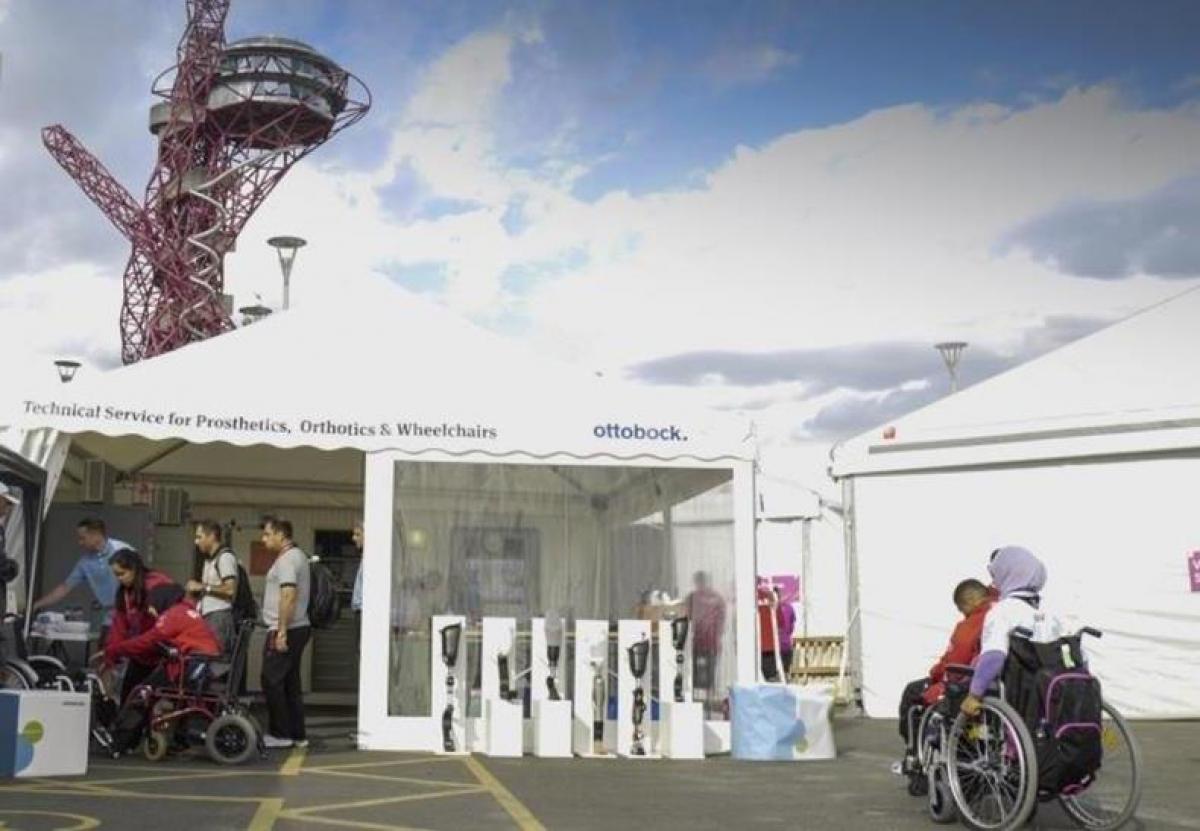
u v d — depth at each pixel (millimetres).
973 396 14945
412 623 10836
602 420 11188
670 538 11305
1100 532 14078
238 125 53844
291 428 10750
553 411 11164
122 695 9719
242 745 9328
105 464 13953
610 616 11156
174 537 15445
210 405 10617
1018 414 14703
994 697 6809
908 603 14859
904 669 14758
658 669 10977
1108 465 14141
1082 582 14070
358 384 10977
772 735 10406
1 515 9289
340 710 14977
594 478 11344
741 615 11141
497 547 11086
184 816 6840
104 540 11055
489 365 11242
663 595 11195
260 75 52844
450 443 10961
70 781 8156
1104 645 13883
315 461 14328
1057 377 14688
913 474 15055
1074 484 14266
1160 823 7129
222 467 14641
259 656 13836
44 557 13070
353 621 15797
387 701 10633
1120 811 6914
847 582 15352
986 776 6777
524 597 11062
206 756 9609
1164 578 13758
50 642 10727
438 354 11203
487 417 11047
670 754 10531
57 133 49500
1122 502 14039
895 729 13336
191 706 9375
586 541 11242
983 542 14602
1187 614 13625
